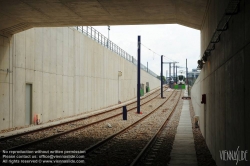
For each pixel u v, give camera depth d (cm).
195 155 1150
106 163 1006
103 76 3988
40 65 2241
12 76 1858
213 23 1015
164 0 1302
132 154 1168
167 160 1059
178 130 1942
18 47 1928
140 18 1628
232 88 676
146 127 2067
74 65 2955
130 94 5828
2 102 1755
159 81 11294
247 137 541
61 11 1492
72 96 2897
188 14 1454
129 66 5750
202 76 1625
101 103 3888
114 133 1672
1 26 1661
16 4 1371
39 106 2223
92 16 1591
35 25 1781
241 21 581
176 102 4916
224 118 797
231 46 682
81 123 2212
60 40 2616
